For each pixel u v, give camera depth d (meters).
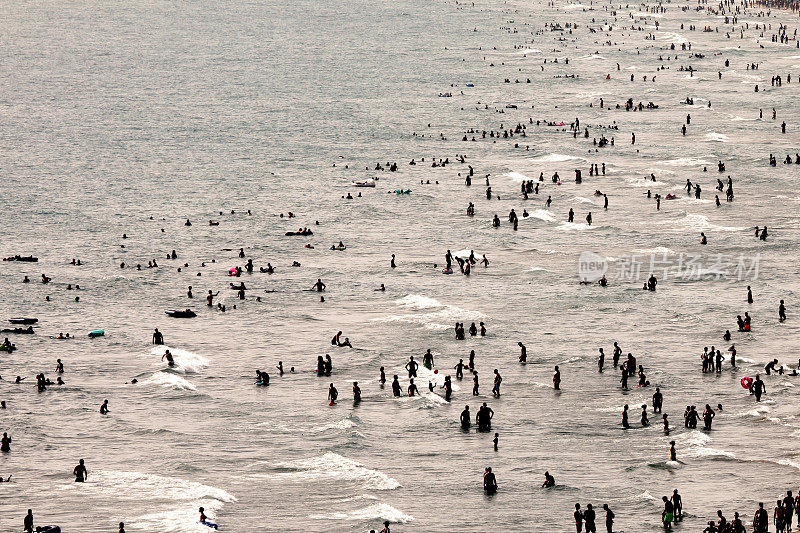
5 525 197.12
